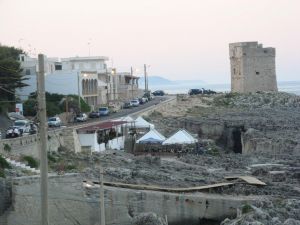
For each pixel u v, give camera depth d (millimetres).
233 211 45562
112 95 171250
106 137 83375
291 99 172625
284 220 40594
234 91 188750
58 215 39781
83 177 45281
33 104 101688
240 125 117500
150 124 97062
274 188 54031
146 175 56031
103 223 30500
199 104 162625
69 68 162500
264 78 186000
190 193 47531
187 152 84375
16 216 39062
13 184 39156
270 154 88500
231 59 190625
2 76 101500
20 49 151000
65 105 115062
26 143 59562
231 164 75125
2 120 90188
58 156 64938
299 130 113375
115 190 43031
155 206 44344
